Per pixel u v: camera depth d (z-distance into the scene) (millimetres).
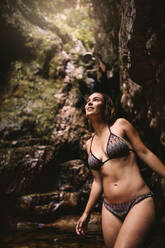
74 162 7270
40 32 9742
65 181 7051
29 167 6652
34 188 6691
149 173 7199
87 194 6926
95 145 2447
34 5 10688
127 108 6574
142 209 1999
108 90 8664
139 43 4645
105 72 8242
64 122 7922
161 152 6324
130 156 2252
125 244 1866
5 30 9148
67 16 12078
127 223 1968
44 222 6078
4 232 4641
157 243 3518
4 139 7113
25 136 7363
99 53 8664
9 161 6523
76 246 3367
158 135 5723
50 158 7012
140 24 4383
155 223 2010
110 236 2217
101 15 8109
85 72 9188
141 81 5320
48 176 6977
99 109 2439
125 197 2135
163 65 4438
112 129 2342
